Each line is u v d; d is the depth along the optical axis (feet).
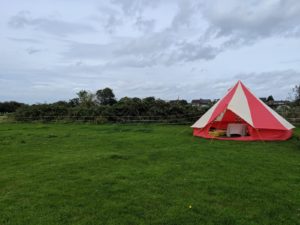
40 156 29.01
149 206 16.37
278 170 23.38
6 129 55.06
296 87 66.44
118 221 14.70
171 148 32.37
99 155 28.78
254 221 14.70
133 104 68.69
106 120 67.67
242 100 41.45
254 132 38.78
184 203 16.72
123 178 21.25
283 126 38.91
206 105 70.38
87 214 15.47
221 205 16.52
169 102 69.77
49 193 18.29
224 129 47.50
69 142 37.70
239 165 24.81
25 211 15.80
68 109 72.38
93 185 19.72
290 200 17.17
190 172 22.70
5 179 21.22
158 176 21.63
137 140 38.60
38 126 60.64
